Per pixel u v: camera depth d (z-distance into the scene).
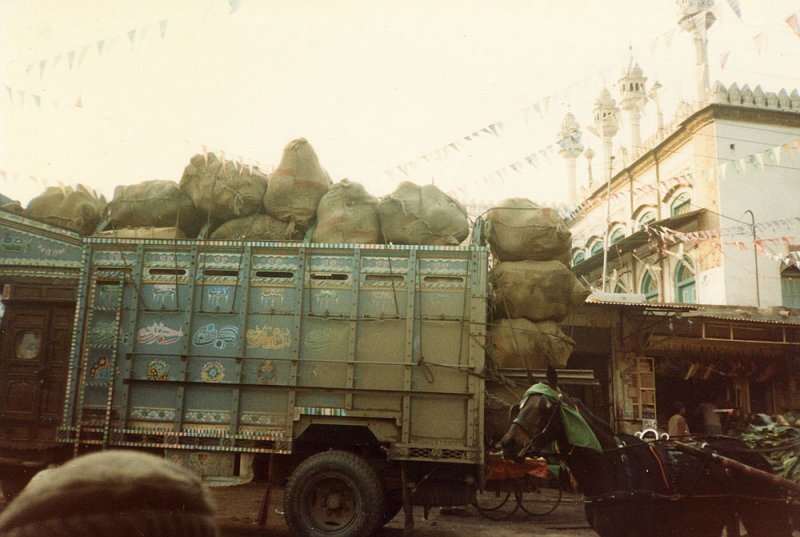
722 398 16.88
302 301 7.85
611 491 5.10
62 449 8.37
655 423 15.20
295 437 7.58
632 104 24.58
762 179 19.20
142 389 7.89
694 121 20.16
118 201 9.30
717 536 5.32
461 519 9.80
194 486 0.79
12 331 8.86
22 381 8.70
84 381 7.98
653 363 15.52
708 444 5.58
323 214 8.73
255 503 10.23
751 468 5.04
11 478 8.46
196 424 7.74
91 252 8.23
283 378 7.70
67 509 0.69
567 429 5.15
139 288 8.08
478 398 7.46
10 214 9.87
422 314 7.70
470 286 7.71
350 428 7.76
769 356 16.41
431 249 7.81
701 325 16.14
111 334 8.04
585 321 15.53
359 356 7.68
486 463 7.78
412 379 7.56
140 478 0.73
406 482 7.45
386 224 8.64
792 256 18.03
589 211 26.81
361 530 7.05
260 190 9.00
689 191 20.47
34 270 9.70
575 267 25.91
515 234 9.20
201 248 8.09
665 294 21.30
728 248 18.62
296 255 7.97
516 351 8.70
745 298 18.34
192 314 7.96
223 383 7.75
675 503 5.15
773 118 19.56
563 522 9.55
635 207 23.55
